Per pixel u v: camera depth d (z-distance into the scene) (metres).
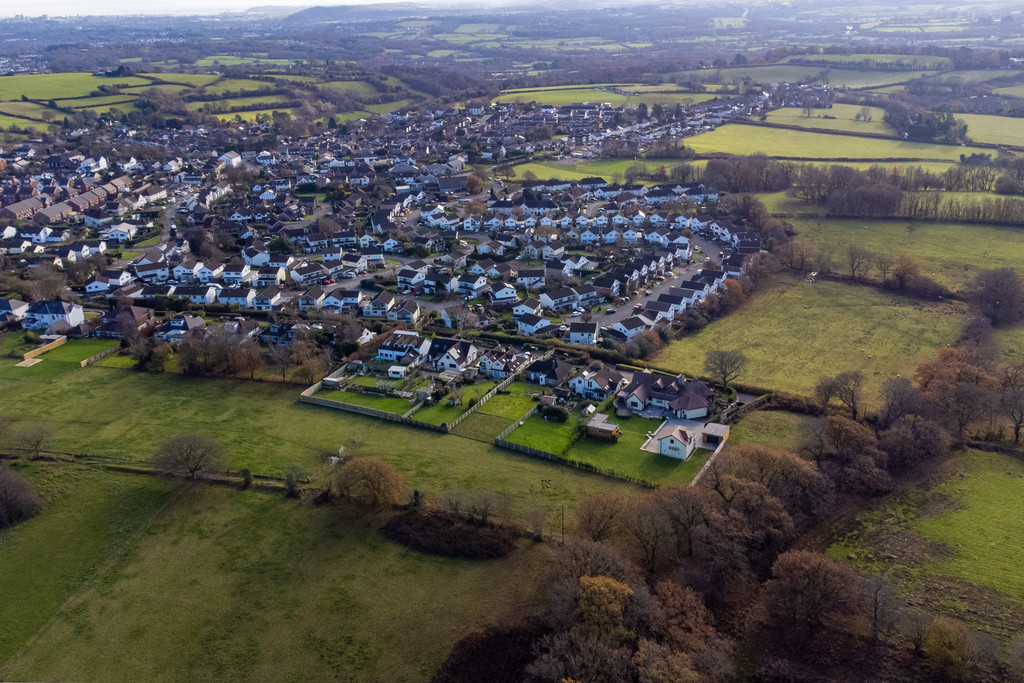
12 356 166.75
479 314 190.25
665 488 106.38
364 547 103.00
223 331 166.88
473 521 105.62
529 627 87.88
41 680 84.00
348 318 183.75
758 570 96.94
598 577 87.50
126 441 130.38
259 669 84.62
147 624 91.19
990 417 130.25
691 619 86.56
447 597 93.62
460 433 132.88
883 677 81.62
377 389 148.88
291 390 152.00
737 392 147.38
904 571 96.25
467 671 83.25
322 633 89.00
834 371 156.50
